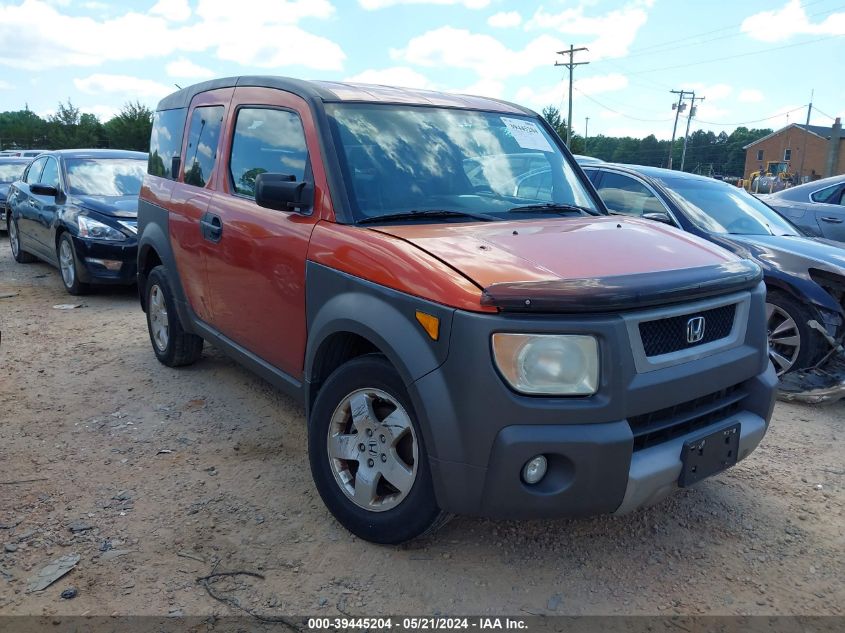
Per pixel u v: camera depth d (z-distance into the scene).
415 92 4.23
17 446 4.16
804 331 5.23
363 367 3.05
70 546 3.13
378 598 2.82
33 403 4.86
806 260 5.28
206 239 4.40
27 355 5.99
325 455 3.27
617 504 2.66
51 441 4.24
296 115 3.76
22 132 60.38
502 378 2.54
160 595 2.81
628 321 2.61
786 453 4.31
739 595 2.91
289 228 3.56
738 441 3.07
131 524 3.32
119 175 9.31
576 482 2.58
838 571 3.09
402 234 3.11
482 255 2.86
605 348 2.56
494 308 2.53
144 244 5.39
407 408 2.87
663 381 2.69
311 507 3.50
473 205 3.68
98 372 5.53
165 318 5.46
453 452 2.63
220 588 2.86
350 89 3.94
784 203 9.34
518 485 2.58
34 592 2.81
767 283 5.41
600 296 2.53
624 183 6.75
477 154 3.97
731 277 2.98
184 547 3.14
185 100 5.23
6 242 13.63
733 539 3.32
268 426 4.50
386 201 3.46
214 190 4.47
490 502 2.62
